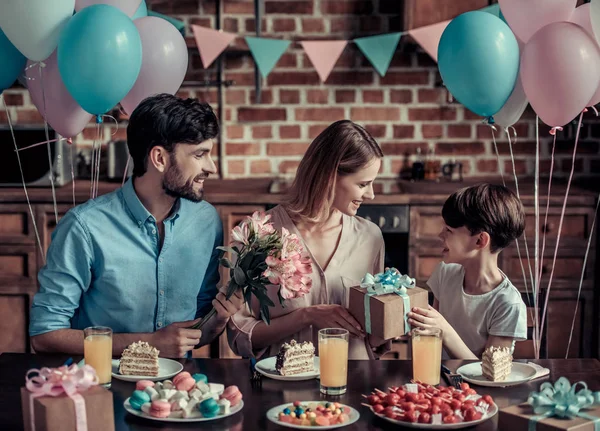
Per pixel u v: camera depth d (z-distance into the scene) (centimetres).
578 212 352
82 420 139
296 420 149
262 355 213
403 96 392
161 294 208
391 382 173
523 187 375
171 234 208
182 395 156
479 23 222
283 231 175
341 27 387
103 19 210
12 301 359
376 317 186
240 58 391
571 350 360
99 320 208
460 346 197
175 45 232
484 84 224
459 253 213
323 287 212
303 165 211
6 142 357
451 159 395
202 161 199
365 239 218
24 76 238
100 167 389
